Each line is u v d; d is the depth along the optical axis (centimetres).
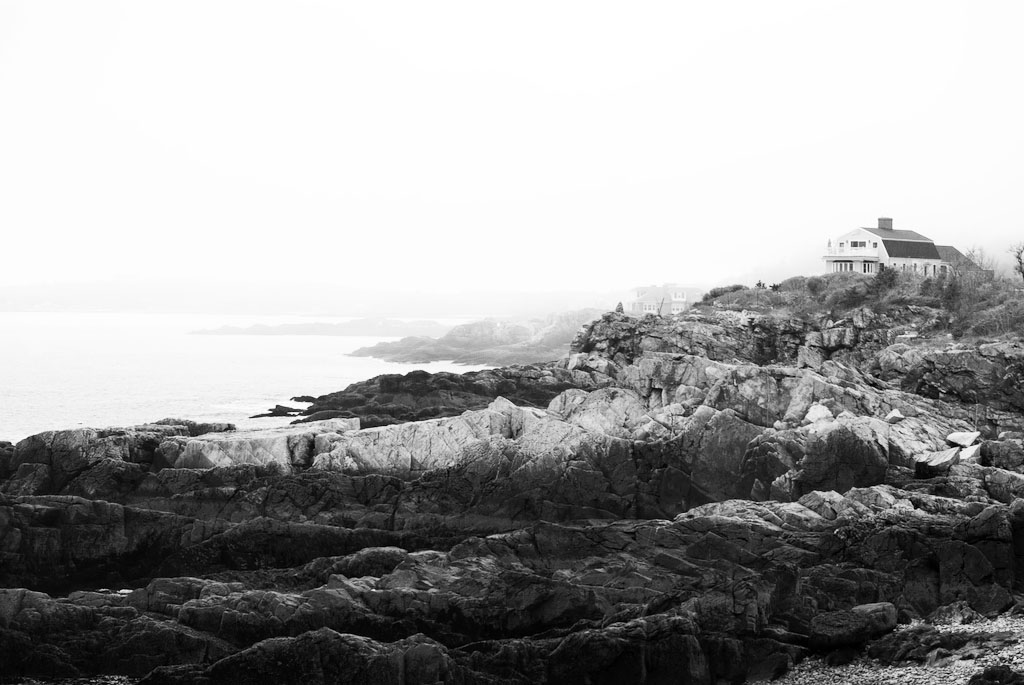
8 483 6512
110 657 4144
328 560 5069
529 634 4394
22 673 4131
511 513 6175
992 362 8312
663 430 6856
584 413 7319
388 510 6172
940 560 4688
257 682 3934
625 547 5034
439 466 6694
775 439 6400
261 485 6294
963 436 6812
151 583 4653
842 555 4903
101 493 6450
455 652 4088
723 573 4703
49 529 5709
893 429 6756
